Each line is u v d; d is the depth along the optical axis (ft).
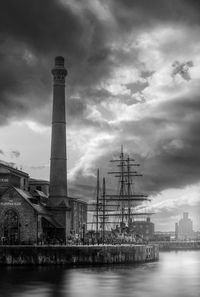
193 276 306.76
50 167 399.24
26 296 212.23
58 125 402.31
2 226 343.05
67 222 389.60
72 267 318.86
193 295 222.69
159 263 411.54
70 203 442.09
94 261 329.93
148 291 232.94
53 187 394.32
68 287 237.45
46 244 341.21
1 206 344.90
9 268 306.14
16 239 340.80
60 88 406.21
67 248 322.14
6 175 396.98
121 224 519.60
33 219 341.82
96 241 406.82
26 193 381.40
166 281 271.49
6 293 219.00
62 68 406.41
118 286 244.22
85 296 215.31
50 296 212.84
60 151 399.24
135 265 359.05
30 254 316.60
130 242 449.48
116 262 343.67
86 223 495.82
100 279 266.36
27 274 279.90
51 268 309.22
